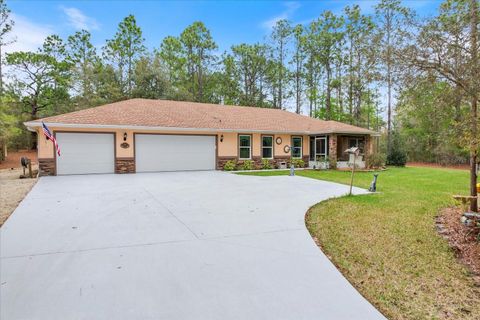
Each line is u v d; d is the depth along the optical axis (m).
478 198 5.80
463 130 4.66
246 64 31.61
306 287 3.03
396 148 20.53
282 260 3.71
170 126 14.39
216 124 16.20
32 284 2.99
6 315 2.45
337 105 30.75
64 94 28.38
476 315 2.62
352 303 2.76
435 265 3.65
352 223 5.33
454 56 4.35
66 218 5.56
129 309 2.56
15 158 24.33
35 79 26.97
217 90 33.47
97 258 3.67
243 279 3.17
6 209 6.26
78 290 2.88
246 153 17.08
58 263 3.51
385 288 3.08
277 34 30.52
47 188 9.16
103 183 10.39
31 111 27.50
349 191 8.76
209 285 3.02
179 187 9.55
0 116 20.11
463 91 4.39
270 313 2.55
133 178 11.98
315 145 18.77
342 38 26.00
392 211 6.22
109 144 13.71
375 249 4.13
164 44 32.28
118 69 30.09
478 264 3.68
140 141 14.34
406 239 4.52
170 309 2.58
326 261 3.71
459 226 5.09
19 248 3.99
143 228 4.95
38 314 2.47
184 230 4.87
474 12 4.21
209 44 32.25
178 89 30.11
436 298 2.90
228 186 9.85
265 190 9.04
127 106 16.11
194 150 15.65
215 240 4.40
